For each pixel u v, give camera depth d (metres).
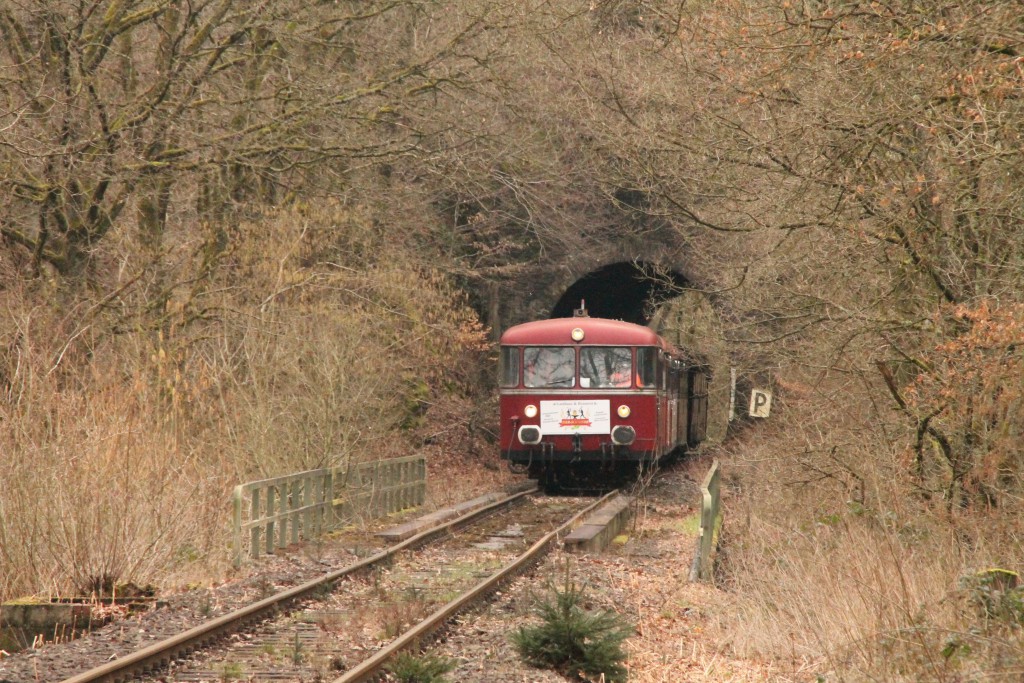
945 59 34.09
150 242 57.53
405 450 78.88
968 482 34.84
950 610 26.03
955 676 22.30
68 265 54.09
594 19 60.84
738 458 55.94
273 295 54.41
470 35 61.59
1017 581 25.28
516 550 45.66
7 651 28.31
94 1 51.19
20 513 33.09
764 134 41.22
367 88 60.03
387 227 67.88
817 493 43.72
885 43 32.94
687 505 68.00
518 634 26.11
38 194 52.09
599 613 27.02
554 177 73.06
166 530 36.09
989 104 32.66
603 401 72.31
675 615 33.22
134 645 26.50
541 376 72.75
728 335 54.69
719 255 54.53
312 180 63.38
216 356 53.28
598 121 51.91
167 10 55.97
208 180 58.34
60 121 52.19
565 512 61.81
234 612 28.97
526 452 72.62
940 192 35.16
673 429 83.31
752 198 43.25
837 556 34.12
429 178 71.69
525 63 62.72
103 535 34.09
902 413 38.78
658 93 51.34
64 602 30.95
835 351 42.97
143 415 40.59
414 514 59.91
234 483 47.53
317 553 43.03
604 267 94.56
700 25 40.03
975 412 33.53
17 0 50.97
